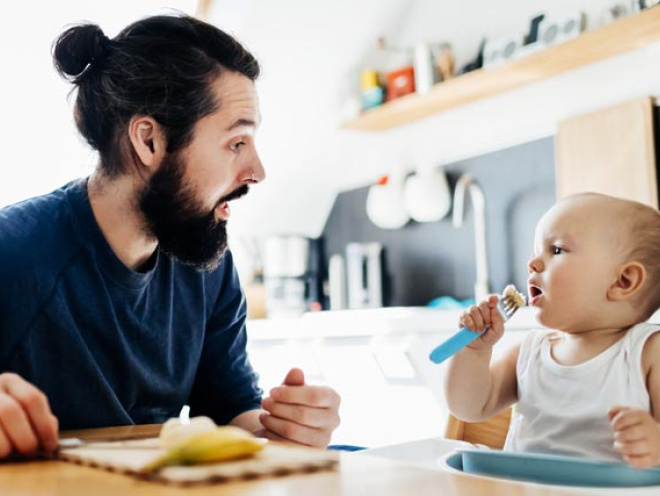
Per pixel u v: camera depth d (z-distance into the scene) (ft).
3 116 9.21
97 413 3.66
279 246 10.94
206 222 3.86
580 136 8.02
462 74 9.15
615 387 3.37
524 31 8.82
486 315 3.73
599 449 3.31
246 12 9.23
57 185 9.59
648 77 7.62
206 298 4.30
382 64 10.69
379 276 10.64
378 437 8.02
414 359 7.63
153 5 9.18
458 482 1.87
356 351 8.25
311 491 1.75
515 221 8.98
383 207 10.24
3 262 3.53
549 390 3.59
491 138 9.29
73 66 3.78
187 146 3.70
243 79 3.84
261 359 9.42
